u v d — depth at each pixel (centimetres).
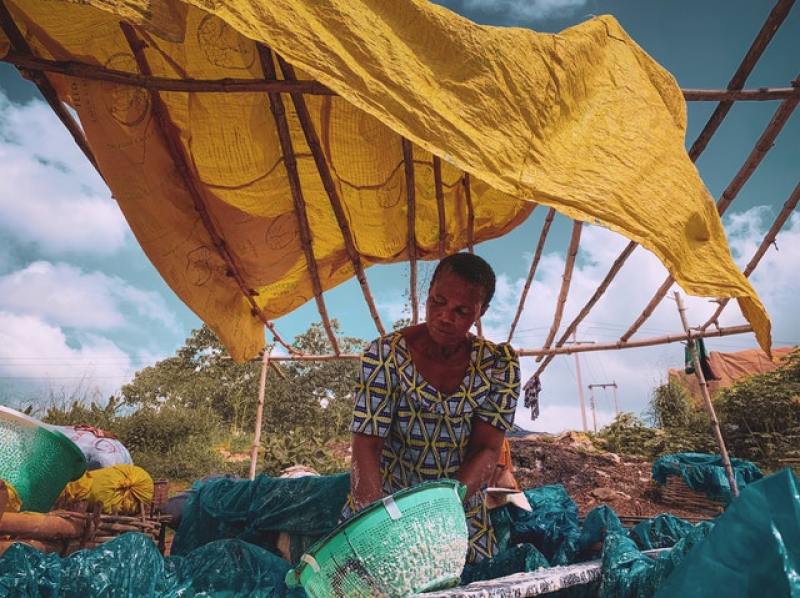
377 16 199
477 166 193
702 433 1355
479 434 229
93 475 370
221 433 1808
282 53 175
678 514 885
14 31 233
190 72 273
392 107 186
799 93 275
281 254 397
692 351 589
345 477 377
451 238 420
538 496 429
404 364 220
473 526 230
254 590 252
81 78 243
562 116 224
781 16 251
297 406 2652
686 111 275
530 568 235
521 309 484
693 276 224
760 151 297
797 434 1238
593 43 251
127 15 160
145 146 307
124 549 215
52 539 287
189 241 362
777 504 132
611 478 1059
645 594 195
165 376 2805
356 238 404
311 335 2923
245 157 326
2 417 276
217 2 169
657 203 224
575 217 203
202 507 400
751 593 124
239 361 459
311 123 307
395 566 146
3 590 182
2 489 250
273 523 376
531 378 637
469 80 205
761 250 384
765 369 1822
